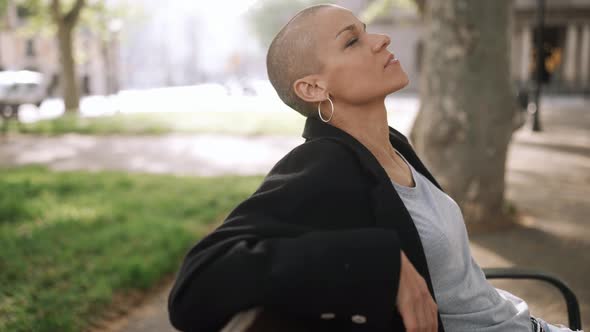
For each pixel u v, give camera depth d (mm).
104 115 22438
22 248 4938
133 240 5324
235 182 8836
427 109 5961
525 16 42781
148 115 22438
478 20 5625
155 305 4184
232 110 25781
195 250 1002
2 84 21078
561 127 16422
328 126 1242
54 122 19109
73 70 23188
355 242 934
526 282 4215
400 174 1300
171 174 9945
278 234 998
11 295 4016
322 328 1041
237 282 908
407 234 1114
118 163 11797
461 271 1295
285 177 1080
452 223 1344
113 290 4223
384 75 1232
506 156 5977
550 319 3525
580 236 5559
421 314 954
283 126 18125
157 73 67000
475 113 5762
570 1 41688
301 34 1239
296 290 901
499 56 5738
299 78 1246
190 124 18797
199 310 936
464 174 5816
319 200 1061
